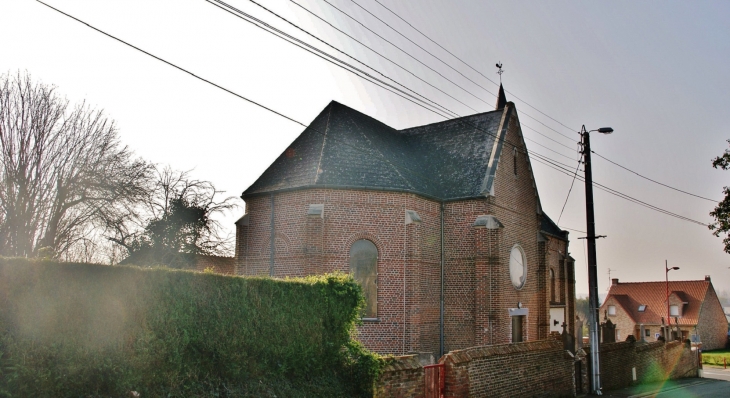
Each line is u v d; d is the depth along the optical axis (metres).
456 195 25.48
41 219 26.14
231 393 10.60
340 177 23.09
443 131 30.20
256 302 11.54
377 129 28.64
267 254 23.66
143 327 9.48
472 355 15.20
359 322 13.99
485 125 28.69
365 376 12.69
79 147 27.59
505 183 26.70
